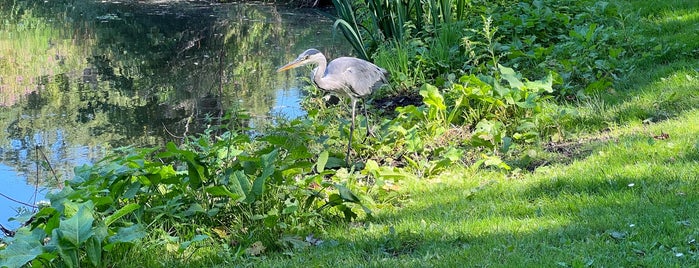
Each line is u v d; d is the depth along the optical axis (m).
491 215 5.60
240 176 5.59
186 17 18.22
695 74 8.58
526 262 4.59
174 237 5.29
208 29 16.72
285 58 13.68
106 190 5.55
